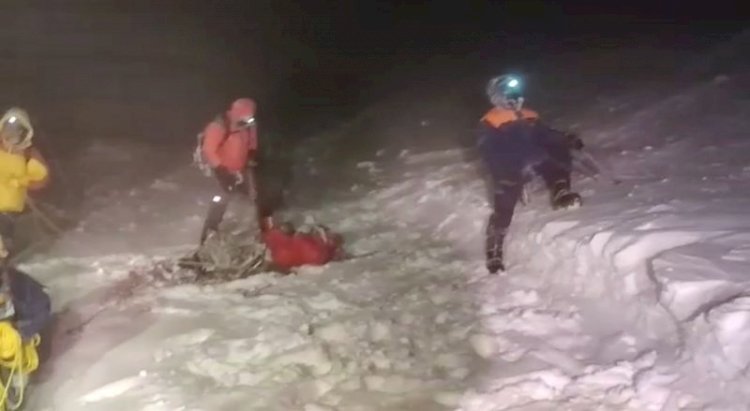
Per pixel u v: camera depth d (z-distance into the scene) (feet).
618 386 20.06
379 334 24.32
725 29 61.05
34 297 20.76
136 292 27.94
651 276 22.58
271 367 22.66
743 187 29.25
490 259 27.76
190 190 40.04
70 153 46.52
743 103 41.55
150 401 21.15
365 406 20.61
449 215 33.30
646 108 43.19
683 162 33.35
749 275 21.18
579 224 27.17
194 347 23.85
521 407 19.80
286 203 37.65
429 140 45.83
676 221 25.71
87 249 32.53
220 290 27.94
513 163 27.91
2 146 23.79
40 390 22.02
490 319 24.48
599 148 37.01
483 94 54.54
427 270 28.89
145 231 34.58
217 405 20.84
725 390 18.54
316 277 28.86
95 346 24.30
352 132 50.44
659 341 21.43
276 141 49.24
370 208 36.17
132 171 43.21
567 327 23.49
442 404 20.45
